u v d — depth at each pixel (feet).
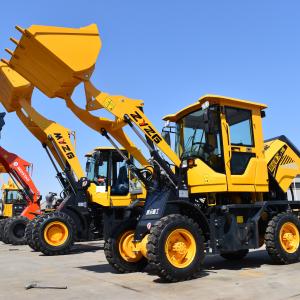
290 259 23.91
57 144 35.70
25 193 47.85
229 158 23.25
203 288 17.80
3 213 59.93
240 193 24.68
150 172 23.48
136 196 37.76
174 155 22.82
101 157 38.93
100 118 26.13
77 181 36.94
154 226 19.63
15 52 22.06
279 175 26.86
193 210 21.56
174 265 19.42
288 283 18.49
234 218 22.52
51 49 21.17
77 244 44.16
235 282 18.99
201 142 24.17
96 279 20.94
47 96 24.20
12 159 47.78
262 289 17.35
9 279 21.71
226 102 23.97
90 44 21.81
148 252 19.34
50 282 20.42
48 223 33.81
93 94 21.88
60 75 22.07
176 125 26.48
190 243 20.25
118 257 22.81
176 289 17.76
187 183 23.26
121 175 39.27
